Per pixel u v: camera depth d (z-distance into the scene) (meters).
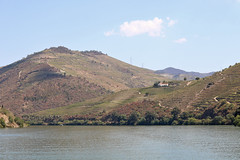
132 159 112.75
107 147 140.75
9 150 135.88
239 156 112.56
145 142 152.75
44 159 115.69
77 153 126.69
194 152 121.38
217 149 125.81
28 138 181.62
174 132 192.00
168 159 110.81
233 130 185.12
